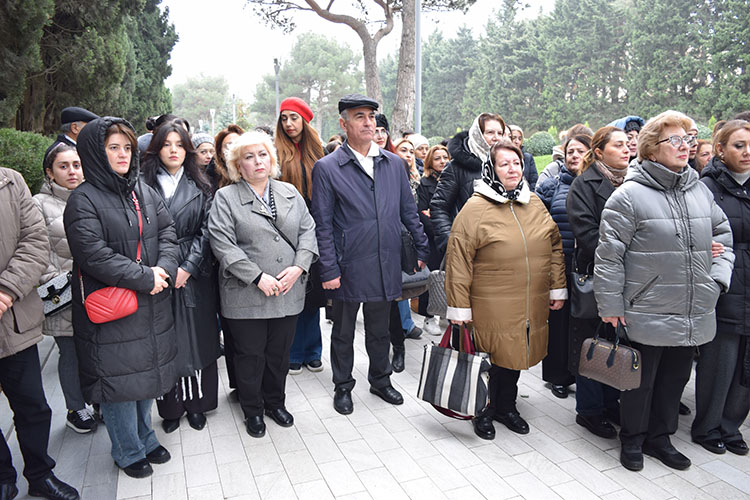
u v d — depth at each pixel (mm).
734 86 32000
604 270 2898
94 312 2531
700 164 4262
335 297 3639
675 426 3033
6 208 2471
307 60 57906
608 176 3236
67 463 3023
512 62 46656
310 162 4086
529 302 3176
